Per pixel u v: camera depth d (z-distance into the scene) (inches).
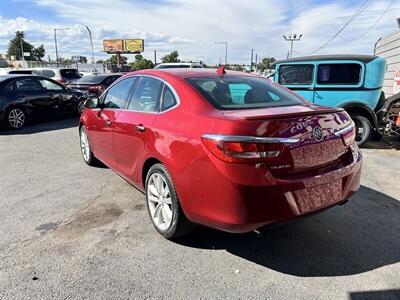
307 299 102.2
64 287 106.5
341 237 137.2
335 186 119.5
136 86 164.4
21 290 104.8
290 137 107.3
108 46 3132.4
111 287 106.7
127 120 158.6
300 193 109.1
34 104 402.0
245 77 156.0
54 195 180.2
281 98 144.0
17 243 131.6
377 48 526.0
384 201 172.1
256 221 105.4
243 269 116.6
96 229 143.3
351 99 294.2
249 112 117.3
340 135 122.0
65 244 131.3
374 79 285.9
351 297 102.9
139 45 3088.1
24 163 240.7
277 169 105.7
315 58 302.8
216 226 112.3
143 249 128.3
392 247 129.7
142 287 107.0
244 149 102.3
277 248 129.5
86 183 198.1
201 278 111.7
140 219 152.6
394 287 107.2
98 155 204.8
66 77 678.5
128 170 163.8
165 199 133.6
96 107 196.5
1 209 162.7
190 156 115.3
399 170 224.8
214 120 112.8
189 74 146.4
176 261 121.0
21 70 730.2
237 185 103.7
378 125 293.7
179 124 124.8
